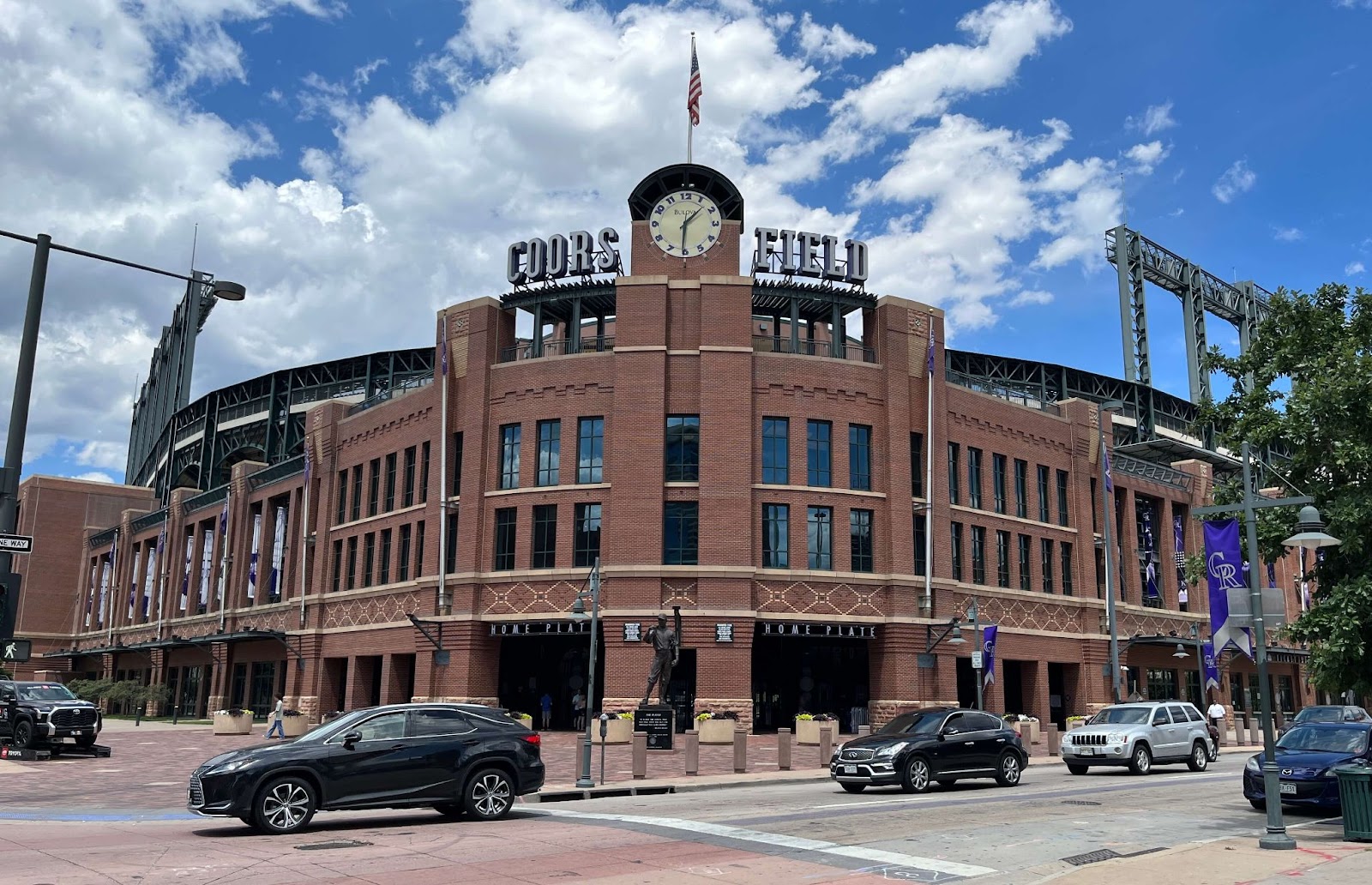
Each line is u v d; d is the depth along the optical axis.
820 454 42.53
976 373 70.75
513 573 41.66
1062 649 49.16
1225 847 14.44
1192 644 52.56
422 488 46.25
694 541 40.44
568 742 37.72
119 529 77.81
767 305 46.75
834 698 44.75
